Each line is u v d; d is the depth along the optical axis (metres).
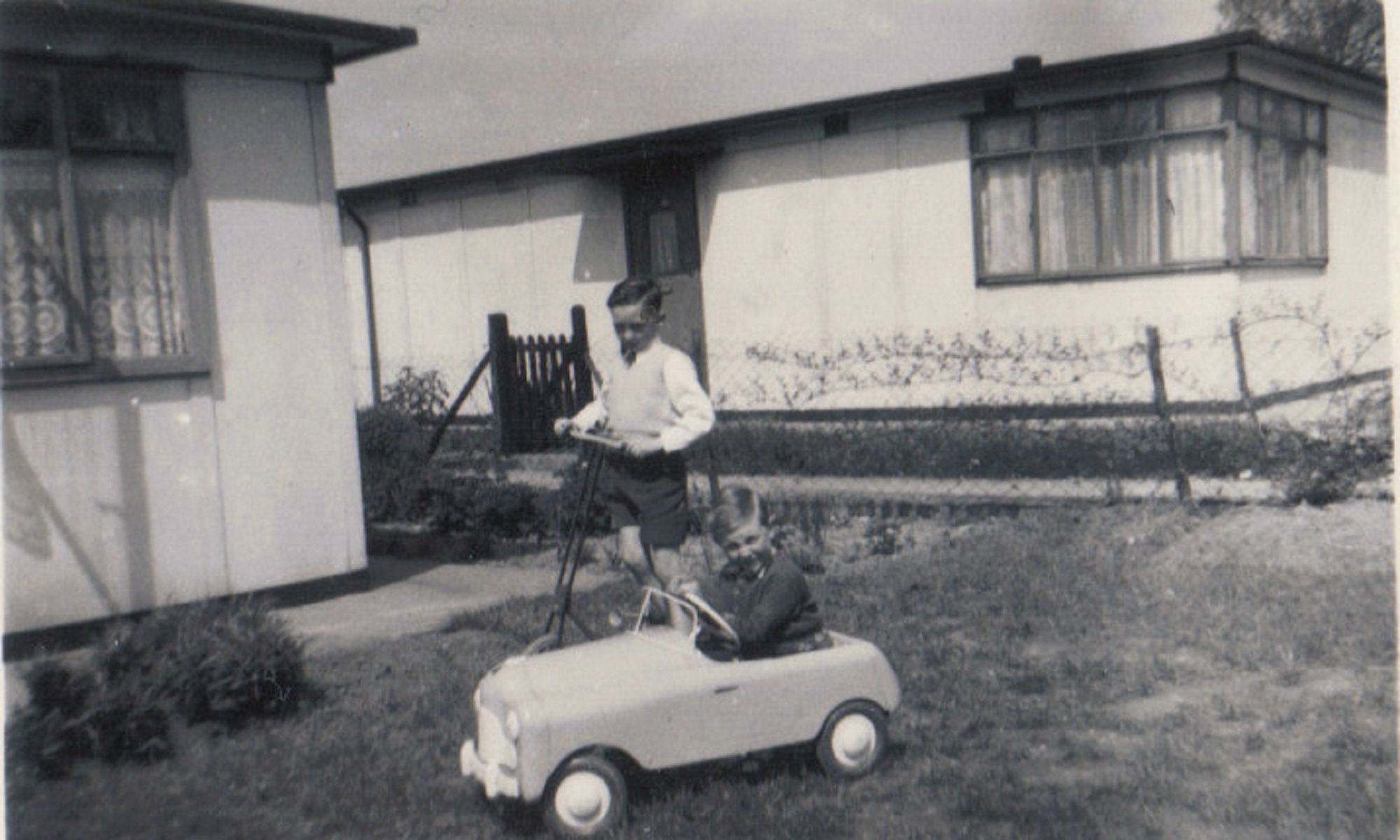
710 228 15.27
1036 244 12.70
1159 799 3.97
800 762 4.56
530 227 17.28
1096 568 7.28
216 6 7.08
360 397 19.94
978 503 9.48
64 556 6.80
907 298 13.70
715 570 8.27
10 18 6.55
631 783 4.40
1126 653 5.64
